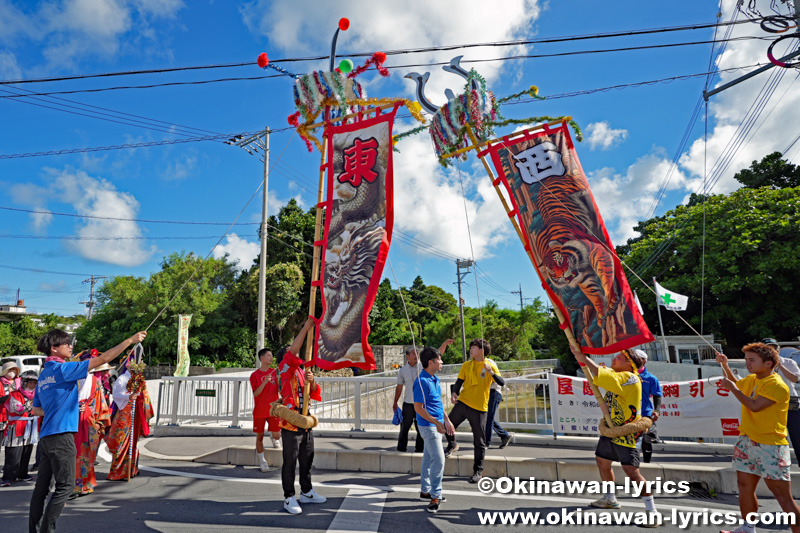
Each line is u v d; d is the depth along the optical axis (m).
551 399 7.73
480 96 5.52
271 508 4.72
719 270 20.36
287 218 31.78
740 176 24.61
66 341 4.20
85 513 4.59
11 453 6.00
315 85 5.68
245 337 28.92
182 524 4.27
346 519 4.38
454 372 22.47
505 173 5.46
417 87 5.91
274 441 6.96
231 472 6.25
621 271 4.81
